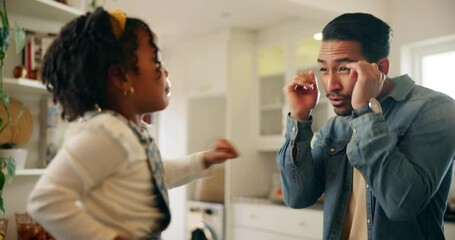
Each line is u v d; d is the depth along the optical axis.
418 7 2.94
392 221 1.00
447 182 1.02
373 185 0.95
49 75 0.87
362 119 0.97
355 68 0.99
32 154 2.15
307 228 3.10
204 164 1.05
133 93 0.85
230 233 3.79
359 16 1.03
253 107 4.00
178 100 4.48
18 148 1.98
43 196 0.74
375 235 1.01
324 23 3.29
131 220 0.80
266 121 3.99
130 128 0.84
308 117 1.17
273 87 3.98
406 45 3.00
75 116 0.86
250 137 3.99
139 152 0.83
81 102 0.85
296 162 1.16
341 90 1.04
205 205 3.98
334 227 1.13
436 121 0.95
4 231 1.86
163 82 0.90
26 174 1.93
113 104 0.86
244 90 3.97
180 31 4.01
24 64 2.05
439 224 1.02
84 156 0.76
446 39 2.82
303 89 1.16
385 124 0.95
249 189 3.93
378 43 1.02
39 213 0.74
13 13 2.06
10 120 1.85
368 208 1.03
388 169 0.92
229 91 3.88
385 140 0.93
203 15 3.53
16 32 1.73
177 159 1.06
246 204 3.66
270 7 2.96
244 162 3.92
